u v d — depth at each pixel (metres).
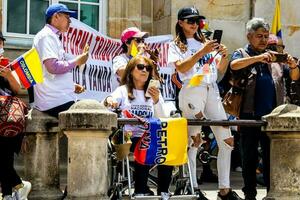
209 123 9.48
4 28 14.44
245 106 10.05
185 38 9.94
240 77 10.00
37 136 9.98
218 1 15.46
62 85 9.88
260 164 13.38
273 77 10.10
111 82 13.17
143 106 9.59
